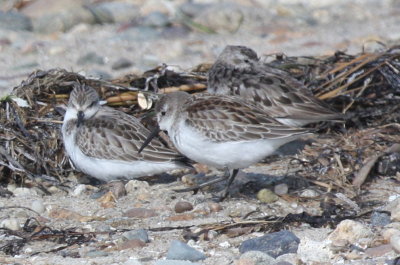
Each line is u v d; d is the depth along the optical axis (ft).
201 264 30.89
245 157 37.96
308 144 45.68
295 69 51.49
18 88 46.60
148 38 68.54
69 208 38.19
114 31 69.87
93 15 71.61
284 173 42.11
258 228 34.63
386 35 70.38
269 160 44.34
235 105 38.55
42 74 47.42
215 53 64.95
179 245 31.71
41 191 40.52
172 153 40.47
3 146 42.39
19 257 32.35
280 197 38.81
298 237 33.22
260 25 73.05
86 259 31.78
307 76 49.90
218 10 72.18
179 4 74.64
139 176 41.29
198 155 38.55
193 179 41.60
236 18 71.82
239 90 45.01
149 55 64.23
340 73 50.11
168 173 43.57
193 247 32.65
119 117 42.16
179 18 72.43
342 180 40.45
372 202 37.86
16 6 73.41
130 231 33.88
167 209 37.68
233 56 46.24
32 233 34.45
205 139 37.83
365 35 70.28
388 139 44.57
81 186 40.70
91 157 40.81
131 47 66.03
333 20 75.66
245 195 39.65
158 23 71.36
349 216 35.55
